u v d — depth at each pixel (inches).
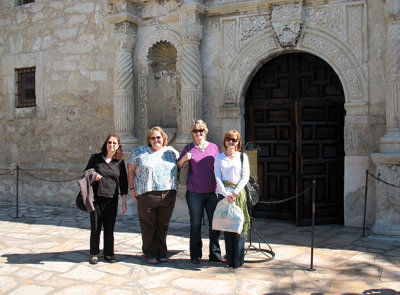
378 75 247.6
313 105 276.4
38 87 367.2
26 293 162.4
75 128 352.5
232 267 190.7
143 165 193.6
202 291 163.0
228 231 185.2
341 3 254.7
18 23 378.3
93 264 197.2
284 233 251.6
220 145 291.9
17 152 380.2
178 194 293.6
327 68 275.1
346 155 257.4
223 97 289.3
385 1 239.8
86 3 345.4
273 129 291.3
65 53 355.3
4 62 385.1
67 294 161.3
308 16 263.6
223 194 183.6
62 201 358.3
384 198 236.1
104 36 337.7
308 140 273.4
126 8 303.7
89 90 345.4
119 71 309.7
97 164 196.7
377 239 231.3
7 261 201.9
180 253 214.2
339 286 165.9
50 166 360.8
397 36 231.9
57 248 225.3
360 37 250.8
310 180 272.2
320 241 231.5
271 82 290.2
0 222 293.4
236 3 280.5
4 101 386.9
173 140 307.6
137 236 250.8
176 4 301.9
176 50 308.7
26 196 374.9
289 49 269.4
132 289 166.1
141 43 315.9
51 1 361.7
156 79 326.3
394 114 234.2
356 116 253.3
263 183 295.7
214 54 292.5
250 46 281.0
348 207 258.8
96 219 195.6
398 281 170.7
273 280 173.9
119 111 311.7
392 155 228.2
